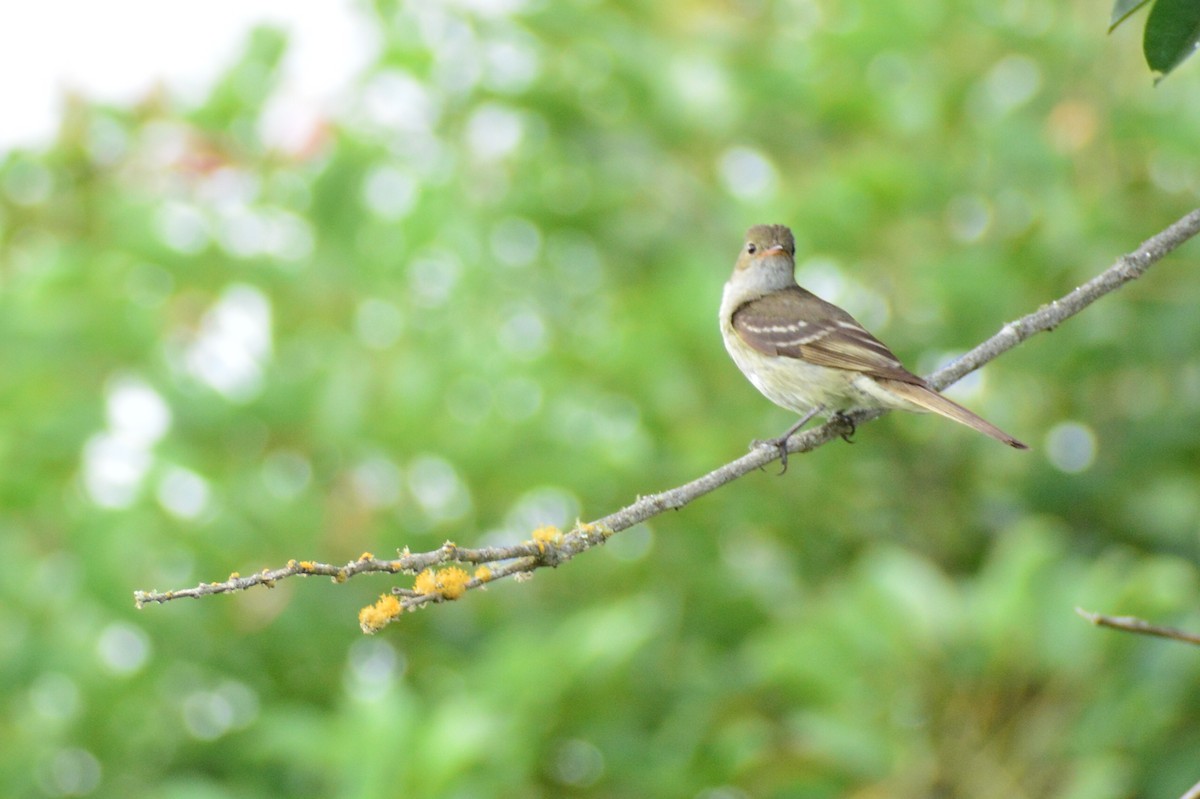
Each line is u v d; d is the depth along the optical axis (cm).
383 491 1277
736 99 1386
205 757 1182
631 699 1216
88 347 1290
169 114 1480
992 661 1055
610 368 1290
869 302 1374
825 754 1111
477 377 1283
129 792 1163
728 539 1325
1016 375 1341
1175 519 1311
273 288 1362
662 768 1092
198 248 1346
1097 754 1037
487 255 1373
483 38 1414
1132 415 1370
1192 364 1334
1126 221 1293
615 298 1398
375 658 1245
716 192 1459
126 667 1171
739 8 1515
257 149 1425
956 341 1309
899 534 1344
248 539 1180
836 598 1159
